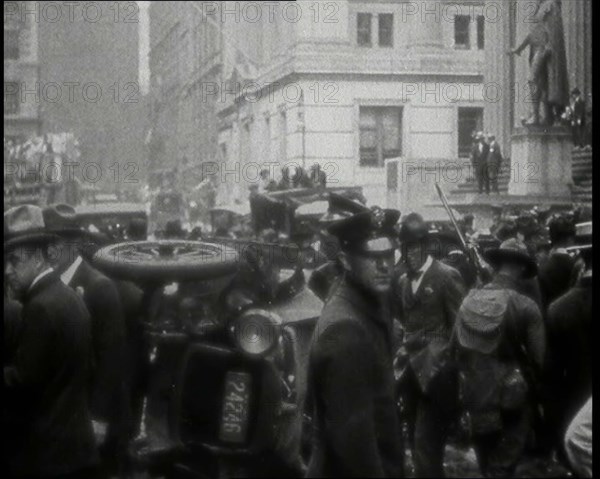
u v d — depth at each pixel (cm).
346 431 354
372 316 370
